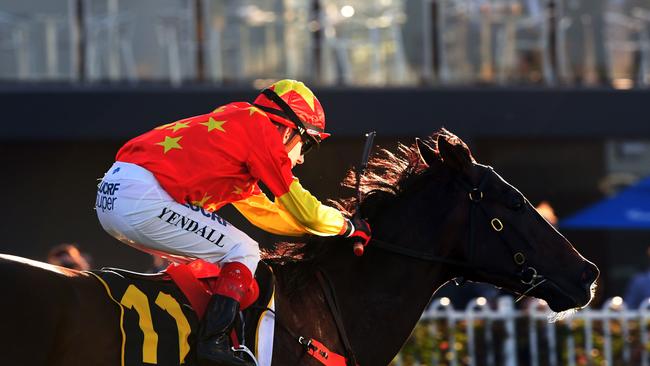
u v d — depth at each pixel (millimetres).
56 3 19906
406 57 20406
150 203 7543
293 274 8242
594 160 23672
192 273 7812
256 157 7785
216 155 7711
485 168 8625
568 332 15547
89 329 7074
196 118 7961
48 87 19359
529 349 15664
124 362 7148
